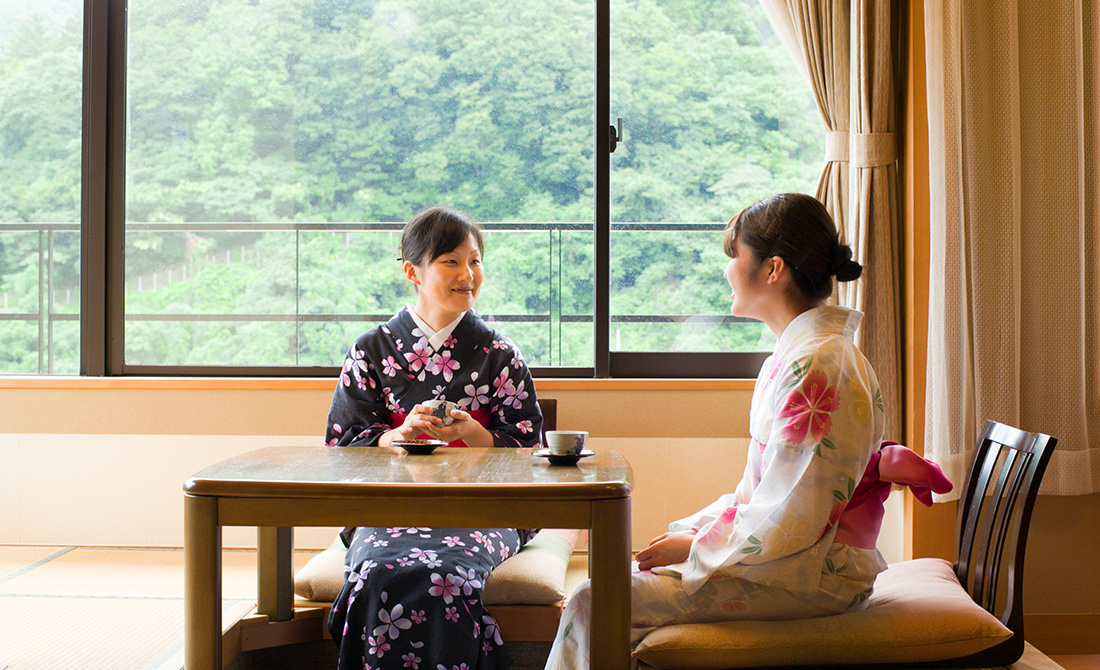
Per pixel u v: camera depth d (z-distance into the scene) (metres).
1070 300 2.29
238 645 1.72
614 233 2.78
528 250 2.83
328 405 2.62
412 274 2.15
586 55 2.79
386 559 1.65
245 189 2.84
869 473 1.49
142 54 2.81
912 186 2.32
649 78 2.76
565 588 1.99
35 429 2.64
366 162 2.85
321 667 1.91
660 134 2.76
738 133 2.76
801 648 1.37
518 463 1.52
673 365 2.78
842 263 1.56
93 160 2.77
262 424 2.63
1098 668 2.09
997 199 2.27
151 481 2.71
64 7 2.80
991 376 2.27
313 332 2.87
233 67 2.82
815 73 2.50
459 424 1.77
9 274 2.85
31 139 2.83
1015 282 2.26
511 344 2.17
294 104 2.84
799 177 2.77
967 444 2.24
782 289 1.56
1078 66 2.28
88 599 2.12
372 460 1.56
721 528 1.43
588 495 1.27
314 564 1.97
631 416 2.61
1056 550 2.42
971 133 2.28
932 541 2.31
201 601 1.33
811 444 1.38
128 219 2.82
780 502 1.38
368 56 2.82
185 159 2.83
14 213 2.84
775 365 1.52
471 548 1.76
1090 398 2.35
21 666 1.67
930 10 2.21
